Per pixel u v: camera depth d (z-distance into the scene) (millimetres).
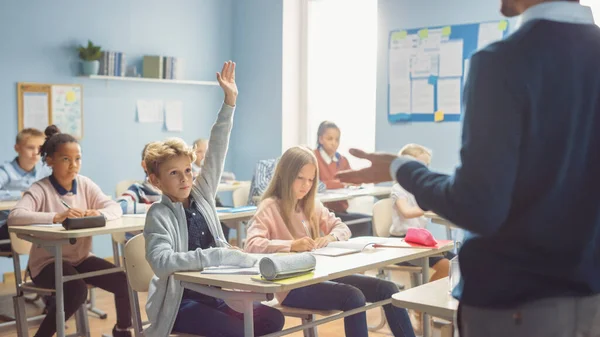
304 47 7004
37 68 5789
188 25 6898
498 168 1191
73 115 6008
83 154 6086
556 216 1256
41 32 5801
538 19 1272
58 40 5914
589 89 1275
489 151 1197
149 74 6465
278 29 6945
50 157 3678
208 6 7070
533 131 1229
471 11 5551
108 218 3600
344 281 3021
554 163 1243
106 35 6246
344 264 2502
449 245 2957
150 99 6582
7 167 5023
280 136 6980
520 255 1264
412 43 5891
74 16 6016
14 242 3598
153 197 4496
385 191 5461
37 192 3619
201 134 7035
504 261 1276
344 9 6617
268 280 2203
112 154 6301
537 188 1250
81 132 6066
